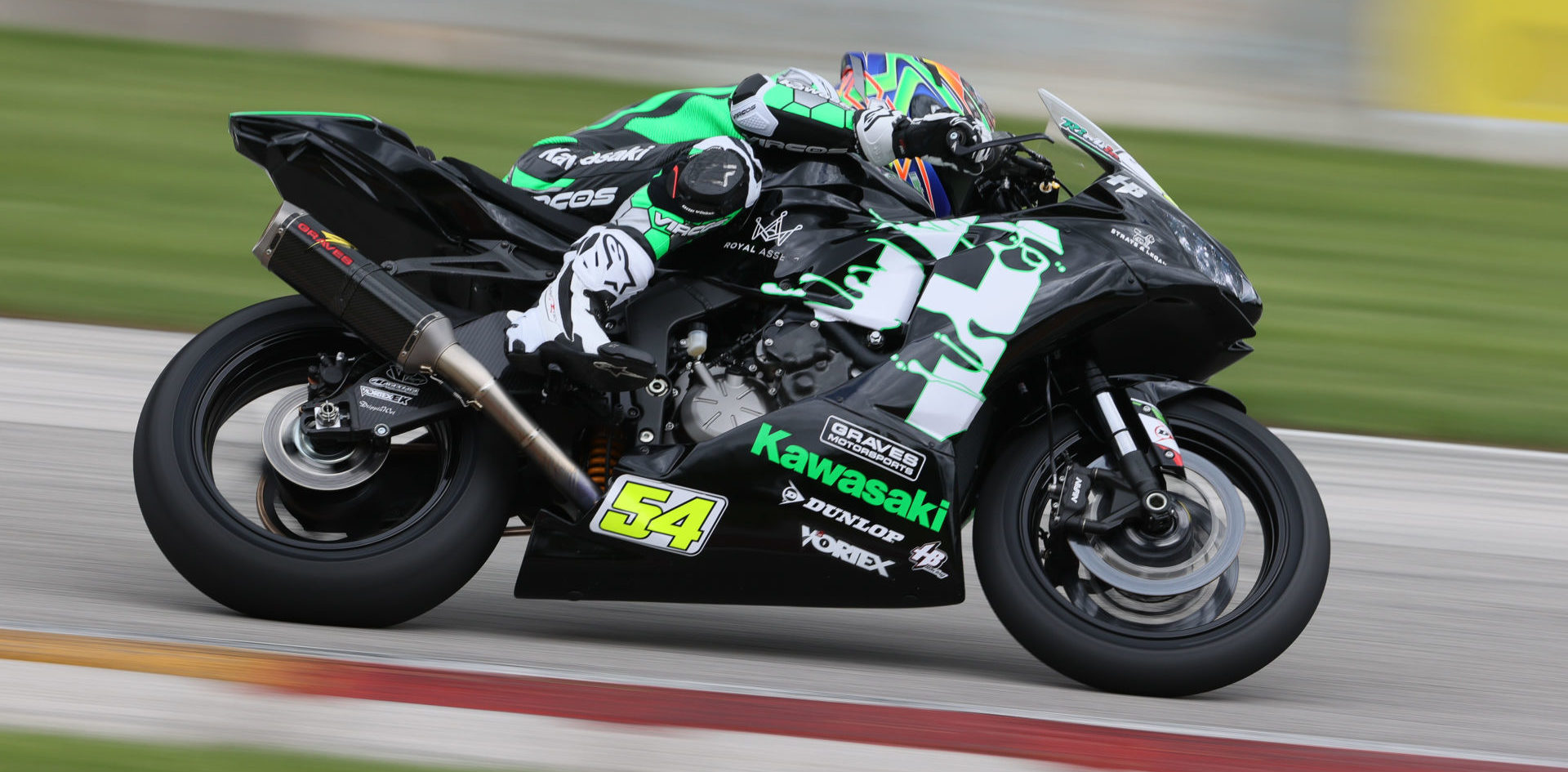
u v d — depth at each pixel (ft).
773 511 39.73
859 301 40.81
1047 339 40.14
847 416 39.73
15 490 52.85
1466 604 53.42
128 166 122.31
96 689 33.30
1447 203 144.36
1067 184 44.93
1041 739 34.71
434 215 41.73
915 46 179.42
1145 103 167.32
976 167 42.39
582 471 40.11
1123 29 186.29
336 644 38.09
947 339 40.06
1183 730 36.68
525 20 183.73
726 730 33.63
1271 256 120.98
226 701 33.12
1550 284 119.65
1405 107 171.94
